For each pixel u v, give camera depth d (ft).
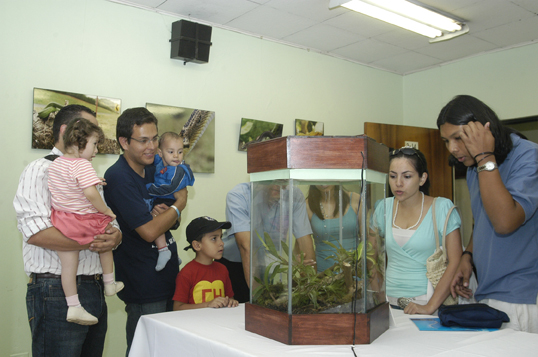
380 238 4.31
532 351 3.77
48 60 9.22
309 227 3.79
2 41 8.70
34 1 9.08
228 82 12.05
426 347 3.85
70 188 5.18
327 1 10.57
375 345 3.89
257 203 4.29
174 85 11.05
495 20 11.85
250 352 3.65
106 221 5.45
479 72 14.65
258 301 4.31
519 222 4.85
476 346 3.89
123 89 10.23
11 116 8.78
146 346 5.05
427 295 5.98
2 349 8.59
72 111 5.70
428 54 14.65
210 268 6.78
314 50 14.10
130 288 6.29
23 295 8.84
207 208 11.51
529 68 13.47
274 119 13.03
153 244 6.42
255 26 12.05
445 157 15.69
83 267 5.39
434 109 15.97
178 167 6.92
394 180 6.21
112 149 9.93
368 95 15.76
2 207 8.64
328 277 3.89
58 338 5.16
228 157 11.98
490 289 5.40
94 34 9.85
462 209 16.03
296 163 3.71
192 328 4.46
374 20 11.75
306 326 3.85
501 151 5.15
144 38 10.59
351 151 3.79
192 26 10.84
